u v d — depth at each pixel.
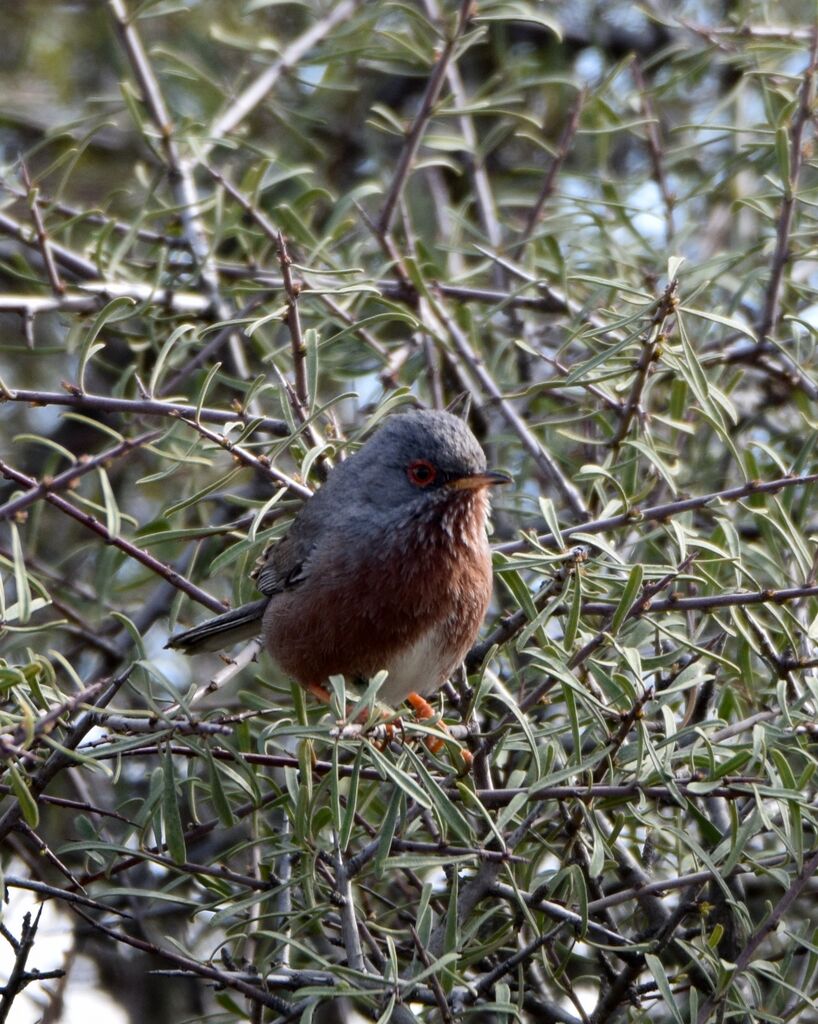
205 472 14.19
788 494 11.00
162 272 12.62
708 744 8.32
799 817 8.17
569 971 11.17
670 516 10.65
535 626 8.65
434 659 10.30
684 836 8.41
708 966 8.66
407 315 11.05
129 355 16.39
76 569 14.27
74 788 13.11
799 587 9.37
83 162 17.09
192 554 12.62
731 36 13.80
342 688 8.14
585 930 8.25
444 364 13.26
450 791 9.50
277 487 11.10
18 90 17.22
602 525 9.50
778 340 12.89
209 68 16.70
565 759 9.19
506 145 17.97
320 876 9.23
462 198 18.03
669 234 13.41
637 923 10.18
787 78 12.90
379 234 12.86
